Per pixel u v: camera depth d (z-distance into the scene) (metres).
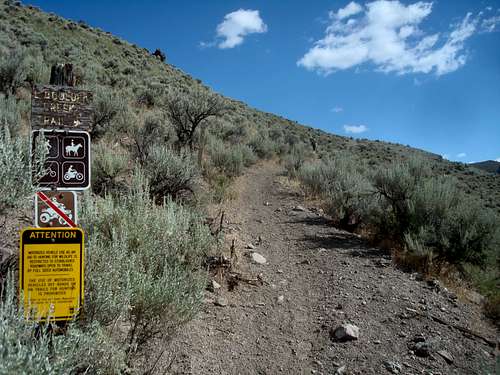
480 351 4.83
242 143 28.33
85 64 29.66
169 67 57.03
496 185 46.22
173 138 18.16
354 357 4.59
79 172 3.33
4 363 2.01
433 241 8.13
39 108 3.24
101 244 3.85
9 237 4.57
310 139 57.00
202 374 3.98
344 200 11.72
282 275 7.23
